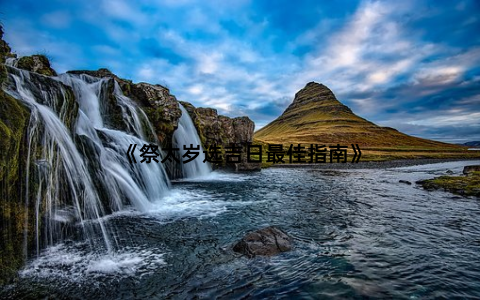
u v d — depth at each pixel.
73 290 8.69
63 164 14.03
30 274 9.57
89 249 11.79
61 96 17.47
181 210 19.20
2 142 9.70
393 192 28.69
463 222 17.09
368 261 11.11
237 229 15.10
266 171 52.81
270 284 9.25
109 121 27.77
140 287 8.96
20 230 10.39
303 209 20.34
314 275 9.88
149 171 24.95
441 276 9.93
